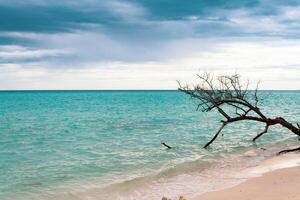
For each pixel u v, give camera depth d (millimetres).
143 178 19109
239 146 31125
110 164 23922
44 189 18141
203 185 17391
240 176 18828
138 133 42531
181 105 119250
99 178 20109
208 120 61000
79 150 30328
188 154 27359
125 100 173375
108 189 17531
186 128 48000
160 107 105938
